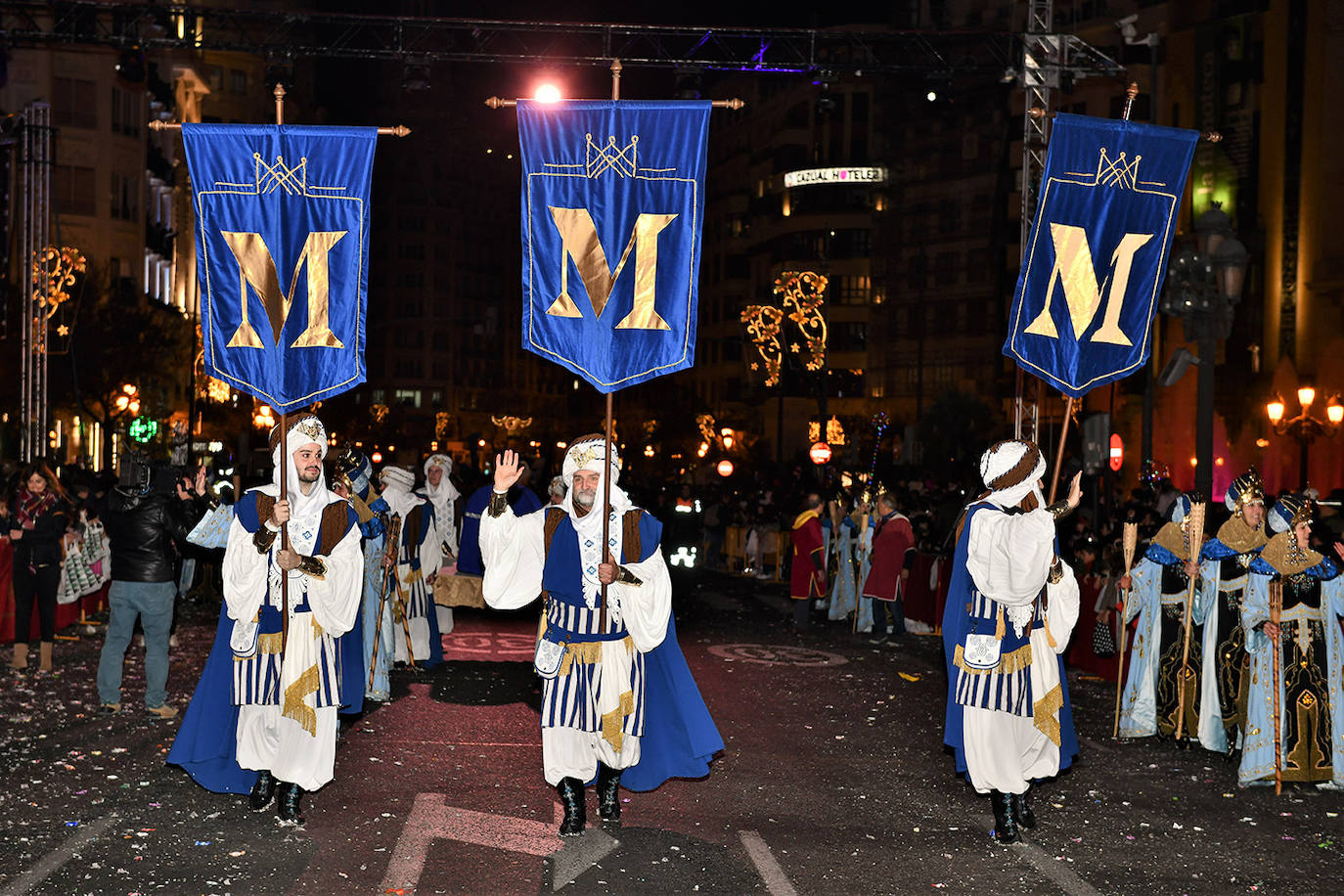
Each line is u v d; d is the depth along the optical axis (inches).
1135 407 1718.8
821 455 1467.8
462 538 560.4
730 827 297.9
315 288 309.4
